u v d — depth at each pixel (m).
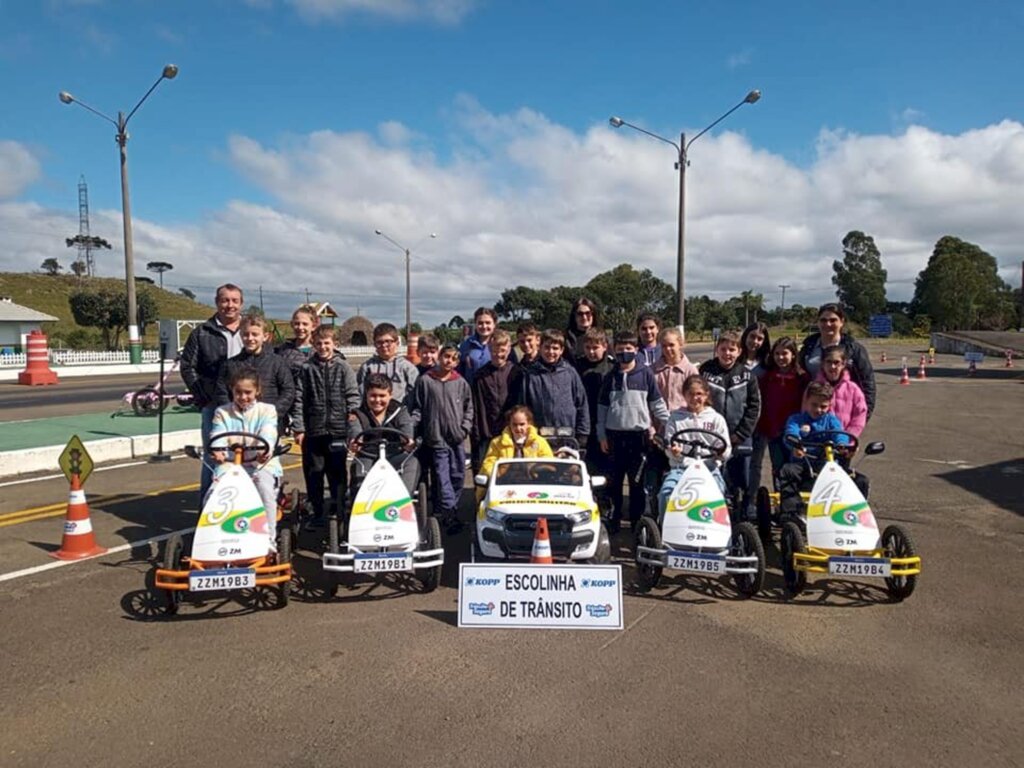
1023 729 3.78
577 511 5.81
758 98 18.84
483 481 6.37
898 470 10.70
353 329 59.69
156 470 10.62
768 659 4.59
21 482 9.73
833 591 5.81
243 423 6.15
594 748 3.59
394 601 5.58
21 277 77.75
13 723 3.83
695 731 3.74
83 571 6.21
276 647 4.75
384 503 5.61
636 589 5.88
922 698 4.10
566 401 7.47
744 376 7.20
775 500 7.13
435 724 3.81
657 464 7.11
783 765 3.46
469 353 8.93
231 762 3.48
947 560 6.54
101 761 3.49
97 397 20.67
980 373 34.66
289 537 5.50
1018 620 5.21
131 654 4.64
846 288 107.69
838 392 6.88
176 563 5.23
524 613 5.09
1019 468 10.84
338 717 3.88
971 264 97.12
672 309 80.12
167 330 11.57
